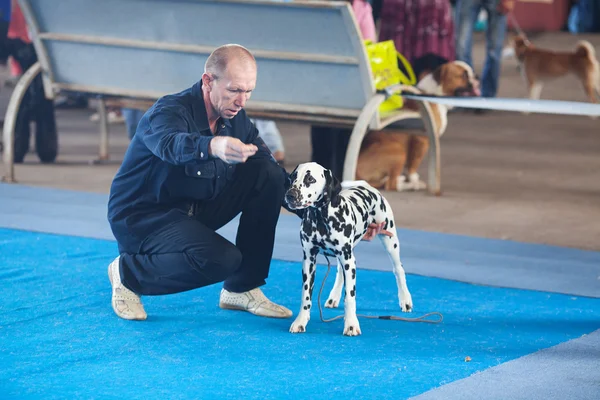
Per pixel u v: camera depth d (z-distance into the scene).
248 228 5.61
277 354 4.88
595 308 5.98
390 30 13.17
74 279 6.42
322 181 4.97
